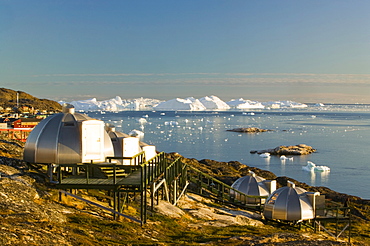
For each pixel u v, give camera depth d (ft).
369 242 97.25
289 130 610.24
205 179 152.56
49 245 37.88
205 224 69.97
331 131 592.60
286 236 58.49
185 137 487.20
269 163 296.30
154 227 58.08
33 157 64.44
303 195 94.27
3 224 39.58
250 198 113.60
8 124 160.04
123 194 69.97
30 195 53.21
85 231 46.16
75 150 64.03
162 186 82.02
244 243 52.75
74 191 62.23
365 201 144.46
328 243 55.47
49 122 67.00
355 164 285.84
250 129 579.07
